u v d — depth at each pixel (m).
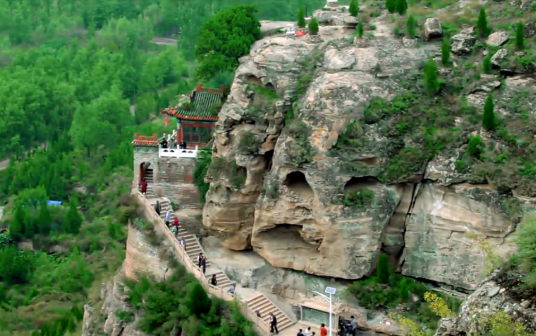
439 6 73.50
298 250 65.69
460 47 65.31
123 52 167.12
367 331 60.81
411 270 62.25
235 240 69.19
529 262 44.22
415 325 55.72
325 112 62.31
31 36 188.25
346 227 61.84
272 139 66.56
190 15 179.75
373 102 62.56
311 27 69.62
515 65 62.53
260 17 150.88
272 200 64.19
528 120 59.75
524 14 67.56
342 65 65.06
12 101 133.25
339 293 63.12
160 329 64.50
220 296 65.12
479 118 60.94
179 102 80.56
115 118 131.50
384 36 69.06
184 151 75.69
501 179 57.69
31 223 105.62
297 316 64.69
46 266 98.88
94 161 122.44
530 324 41.78
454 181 59.28
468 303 44.16
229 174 68.12
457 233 60.03
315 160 62.00
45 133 136.88
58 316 87.50
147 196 75.44
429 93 62.97
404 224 62.50
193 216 73.19
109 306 72.25
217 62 75.62
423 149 60.94
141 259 71.69
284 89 66.19
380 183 61.75
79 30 197.50
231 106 68.56
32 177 118.88
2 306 91.38
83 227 105.81
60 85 143.38
